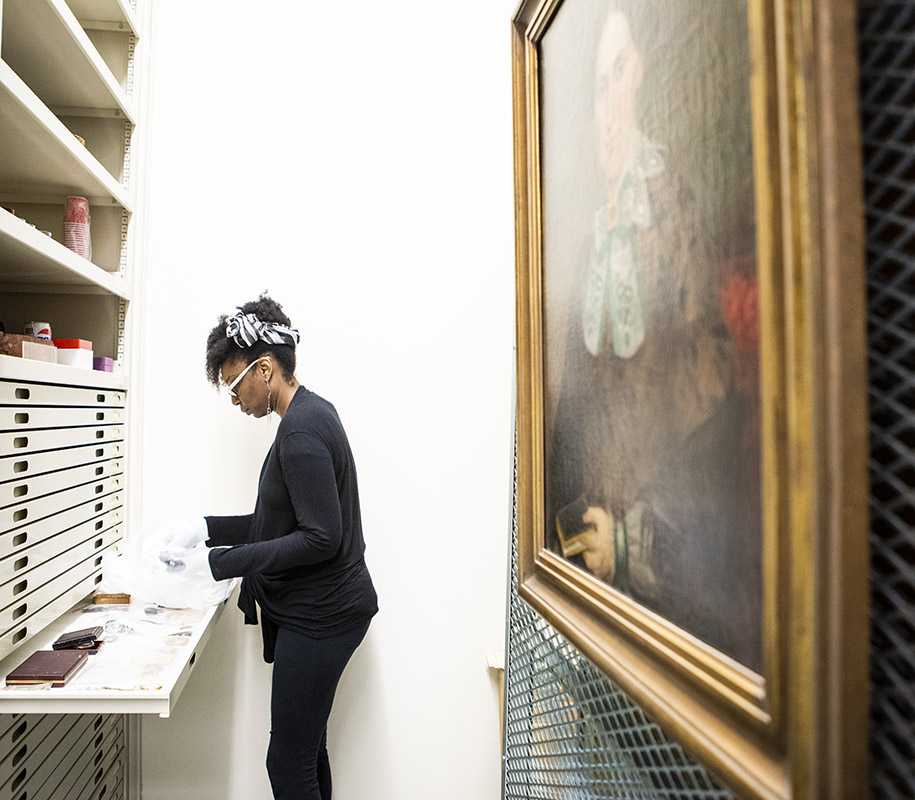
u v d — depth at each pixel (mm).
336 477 1428
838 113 255
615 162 482
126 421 1684
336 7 1858
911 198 265
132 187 1682
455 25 1896
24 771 1174
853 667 245
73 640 1233
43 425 1180
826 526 251
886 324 276
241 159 1811
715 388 355
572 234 570
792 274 270
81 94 1558
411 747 1851
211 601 1433
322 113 1846
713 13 358
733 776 307
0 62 956
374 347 1857
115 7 1583
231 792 1761
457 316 1884
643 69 439
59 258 1225
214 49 1806
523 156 702
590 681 538
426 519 1869
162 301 1768
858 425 247
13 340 1138
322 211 1840
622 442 469
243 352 1449
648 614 418
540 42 665
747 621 324
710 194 360
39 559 1171
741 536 331
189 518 1761
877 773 272
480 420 1886
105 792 1598
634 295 451
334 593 1425
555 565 583
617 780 483
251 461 1779
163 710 1062
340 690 1837
